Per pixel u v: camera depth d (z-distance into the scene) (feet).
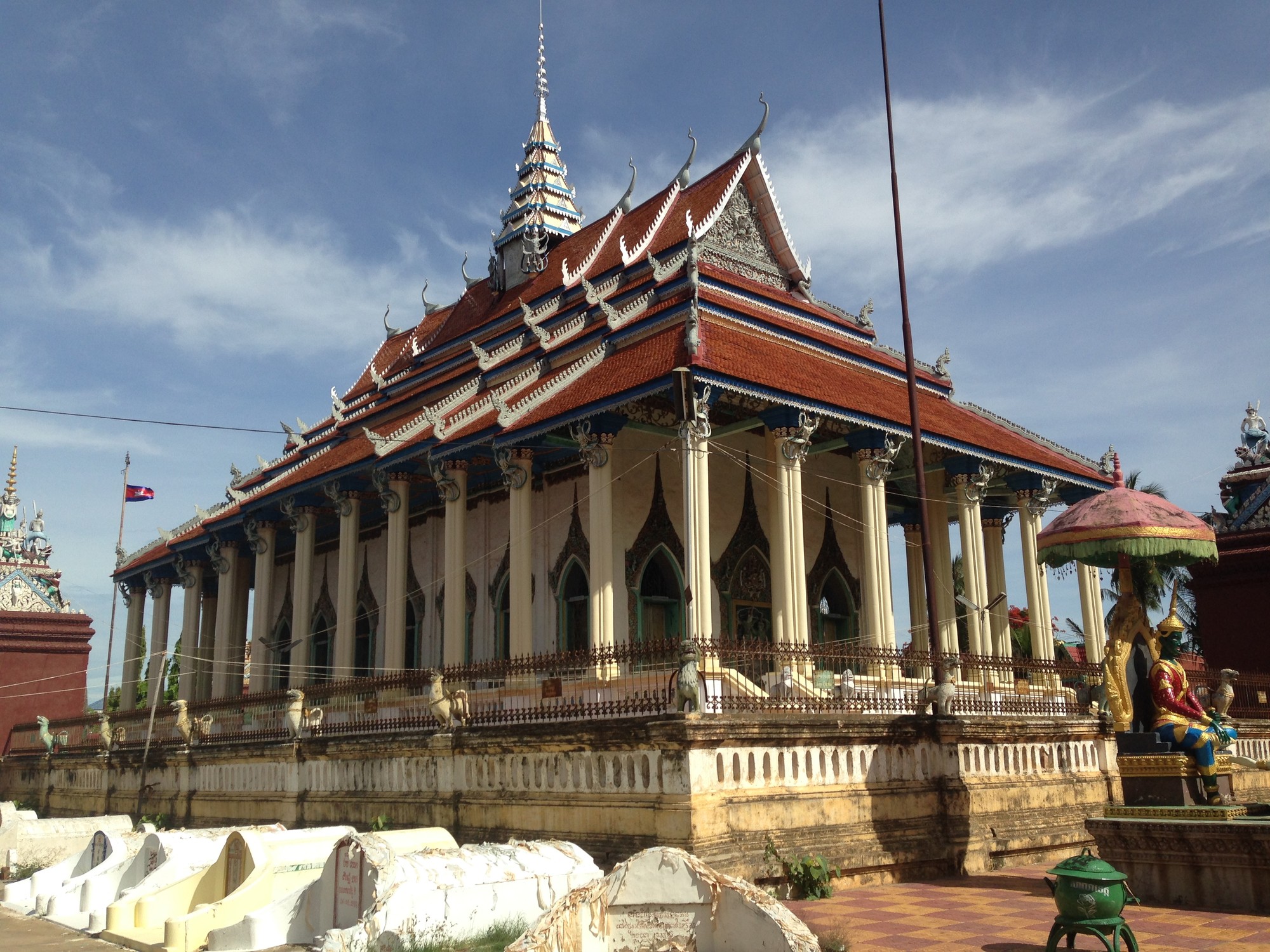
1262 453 106.32
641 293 89.51
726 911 30.40
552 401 76.95
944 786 58.44
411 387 121.19
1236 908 42.65
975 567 84.99
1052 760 66.64
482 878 40.98
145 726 98.89
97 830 78.79
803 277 102.12
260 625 110.52
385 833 51.96
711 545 86.07
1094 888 33.86
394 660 90.27
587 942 30.48
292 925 42.60
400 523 92.89
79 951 47.65
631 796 49.73
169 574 135.64
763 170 100.32
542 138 128.57
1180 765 46.50
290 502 106.73
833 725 53.31
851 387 81.20
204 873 51.21
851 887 51.57
